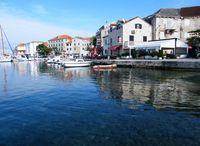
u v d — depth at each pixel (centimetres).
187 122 848
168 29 4794
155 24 4816
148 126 805
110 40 5650
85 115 952
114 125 819
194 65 2603
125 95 1388
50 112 1010
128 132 750
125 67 3750
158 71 2927
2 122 874
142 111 1009
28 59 9112
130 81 2047
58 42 12219
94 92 1516
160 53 3609
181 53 3962
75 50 11194
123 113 976
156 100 1232
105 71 3297
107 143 670
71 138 710
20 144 675
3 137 726
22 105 1163
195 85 1712
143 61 3384
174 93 1421
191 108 1055
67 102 1216
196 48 4056
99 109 1049
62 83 2045
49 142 684
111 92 1502
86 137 714
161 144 659
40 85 1938
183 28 4828
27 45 15638
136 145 654
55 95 1435
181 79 2081
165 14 4872
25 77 2716
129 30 4822
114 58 4791
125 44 4734
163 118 900
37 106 1134
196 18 4731
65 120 887
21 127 815
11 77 2738
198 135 721
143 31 4900
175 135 722
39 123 856
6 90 1680
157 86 1719
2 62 8019
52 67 4822
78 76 2678
